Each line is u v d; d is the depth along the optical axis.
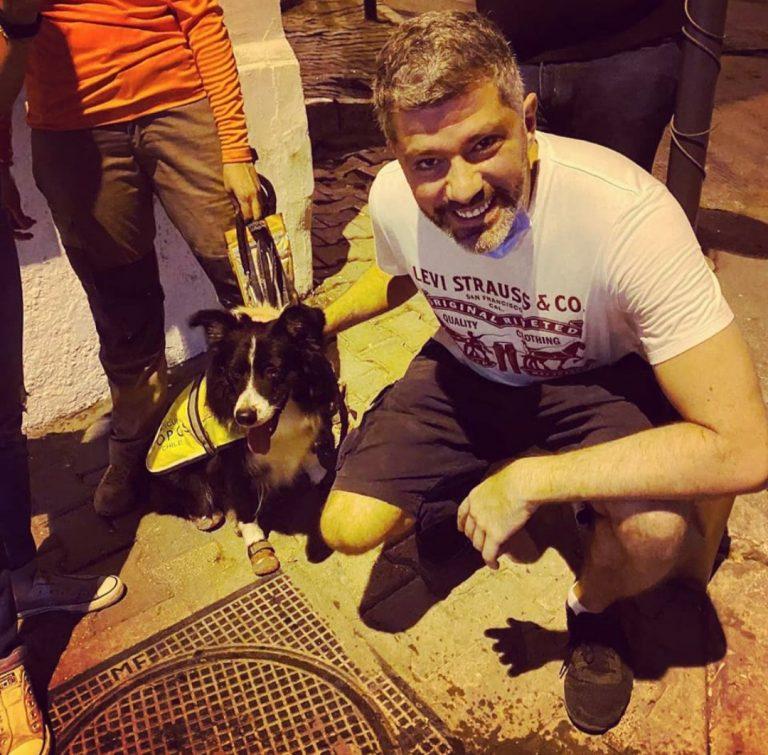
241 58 3.52
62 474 3.26
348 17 8.55
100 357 2.94
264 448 2.69
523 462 1.83
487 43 1.45
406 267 2.15
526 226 1.73
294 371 2.67
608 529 2.01
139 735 2.28
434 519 2.33
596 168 1.69
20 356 2.26
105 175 2.55
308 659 2.45
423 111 1.46
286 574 2.74
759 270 4.20
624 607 2.49
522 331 1.97
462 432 2.24
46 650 2.55
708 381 1.62
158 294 2.95
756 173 5.30
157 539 2.94
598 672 2.21
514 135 1.53
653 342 1.69
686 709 2.22
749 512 2.80
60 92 2.40
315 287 4.31
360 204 5.11
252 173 2.63
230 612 2.62
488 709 2.26
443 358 2.29
